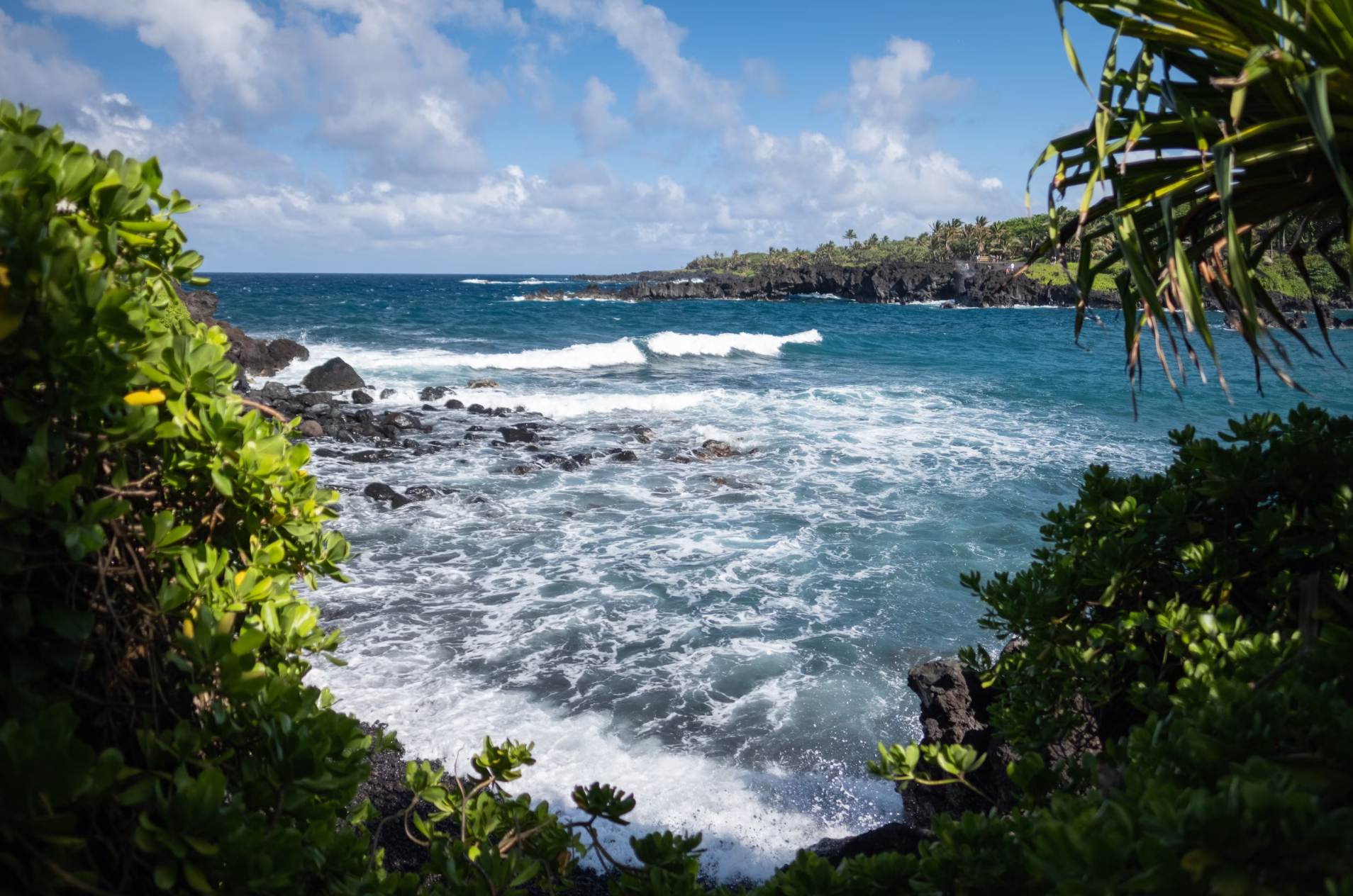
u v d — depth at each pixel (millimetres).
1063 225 2732
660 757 6379
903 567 10516
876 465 16062
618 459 16312
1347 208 2479
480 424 19969
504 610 9078
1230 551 2986
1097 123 2344
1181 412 22453
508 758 2633
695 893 2121
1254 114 2467
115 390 1326
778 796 5949
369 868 1849
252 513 1756
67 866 1084
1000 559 10828
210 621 1439
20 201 1235
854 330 55969
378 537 11453
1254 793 1044
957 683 5570
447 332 44406
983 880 1632
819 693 7375
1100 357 38094
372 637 8312
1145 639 3072
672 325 56000
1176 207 2561
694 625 8758
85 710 1293
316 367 24906
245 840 1259
